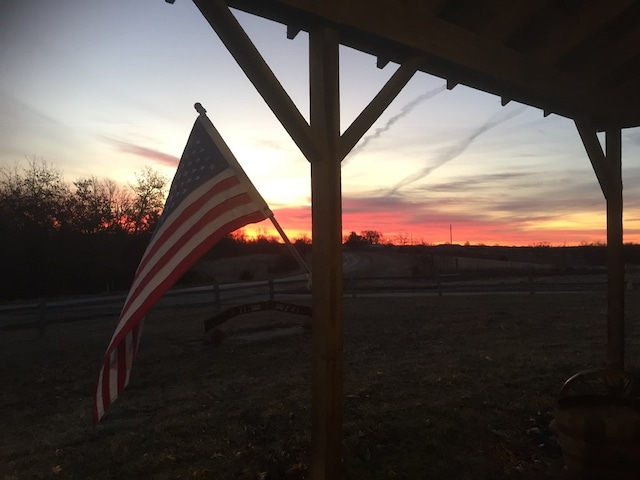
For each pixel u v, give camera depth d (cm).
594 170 476
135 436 404
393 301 1550
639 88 478
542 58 399
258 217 295
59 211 2877
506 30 356
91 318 1184
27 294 2720
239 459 347
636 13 387
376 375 581
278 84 242
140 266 305
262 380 594
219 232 291
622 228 483
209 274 3506
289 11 248
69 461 362
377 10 278
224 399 512
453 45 322
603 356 650
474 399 461
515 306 1326
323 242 261
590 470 270
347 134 272
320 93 263
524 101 418
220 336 865
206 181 307
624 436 262
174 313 1329
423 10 306
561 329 930
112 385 277
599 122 494
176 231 300
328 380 259
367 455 341
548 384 511
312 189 267
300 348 814
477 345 795
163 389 583
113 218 3134
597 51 426
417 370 602
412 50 301
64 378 661
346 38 283
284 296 1780
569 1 372
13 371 705
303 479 311
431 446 357
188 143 326
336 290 261
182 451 367
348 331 980
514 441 362
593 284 1823
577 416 277
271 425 415
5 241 2673
